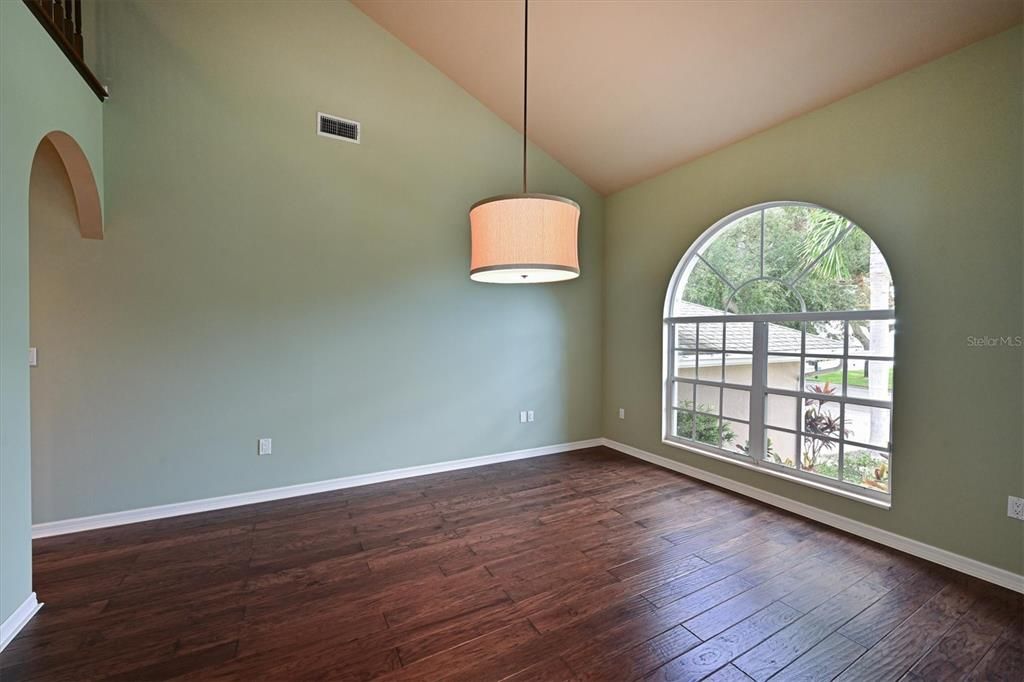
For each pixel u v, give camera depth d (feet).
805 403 10.41
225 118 10.31
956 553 7.70
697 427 13.10
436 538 8.93
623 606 6.68
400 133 12.42
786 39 8.57
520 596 6.94
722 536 9.01
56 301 8.92
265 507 10.51
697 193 12.60
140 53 9.52
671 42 9.55
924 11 7.25
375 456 12.25
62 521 9.05
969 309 7.52
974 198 7.43
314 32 11.29
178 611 6.54
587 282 15.87
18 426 6.08
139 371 9.60
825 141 9.56
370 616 6.44
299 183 11.13
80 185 8.70
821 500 9.73
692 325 13.23
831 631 6.13
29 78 6.31
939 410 7.91
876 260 9.06
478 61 12.15
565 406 15.55
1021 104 6.92
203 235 10.11
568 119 13.05
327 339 11.53
